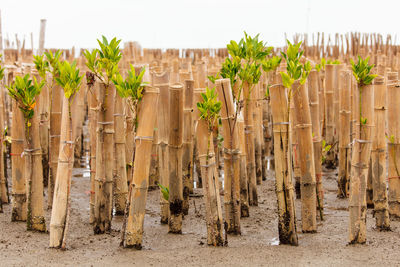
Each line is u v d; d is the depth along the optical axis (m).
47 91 4.67
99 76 3.22
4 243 3.08
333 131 5.86
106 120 3.27
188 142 3.85
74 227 3.58
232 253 2.89
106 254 2.89
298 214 3.94
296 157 4.43
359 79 2.89
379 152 3.32
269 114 6.72
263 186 5.10
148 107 2.84
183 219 3.84
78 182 5.35
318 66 5.01
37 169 3.29
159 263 2.73
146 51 15.98
